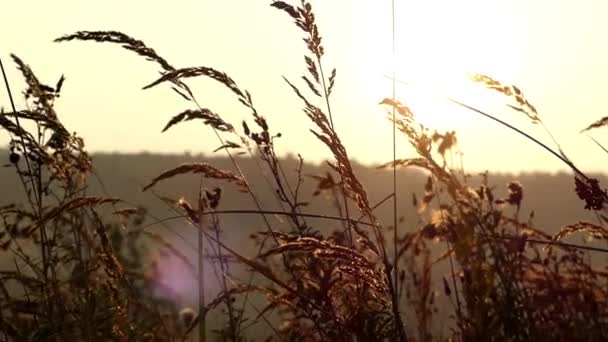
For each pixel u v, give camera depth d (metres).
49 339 4.05
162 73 4.32
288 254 4.02
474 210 3.50
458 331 3.59
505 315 3.38
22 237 4.38
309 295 3.89
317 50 4.21
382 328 3.68
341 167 3.86
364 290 3.82
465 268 3.40
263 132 4.39
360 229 3.80
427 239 3.56
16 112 4.46
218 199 4.46
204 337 4.11
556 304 3.56
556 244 3.78
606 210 3.87
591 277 3.74
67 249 4.34
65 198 4.52
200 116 4.32
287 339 4.11
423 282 3.73
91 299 4.04
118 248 4.49
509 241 3.49
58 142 4.52
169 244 4.46
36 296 4.27
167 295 4.51
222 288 4.37
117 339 4.00
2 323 4.10
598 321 3.54
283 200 4.41
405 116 3.71
